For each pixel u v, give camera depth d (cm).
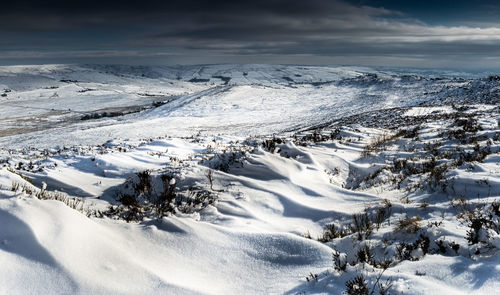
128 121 5869
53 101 11381
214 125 4350
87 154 1109
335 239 381
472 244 314
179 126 4212
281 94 7800
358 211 466
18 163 991
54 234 291
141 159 1046
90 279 261
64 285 252
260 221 467
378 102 5594
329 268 299
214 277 306
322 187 611
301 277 296
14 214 302
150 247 343
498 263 272
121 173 875
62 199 554
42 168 855
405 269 289
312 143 1157
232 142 1560
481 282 254
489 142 848
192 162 912
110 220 405
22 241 277
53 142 3362
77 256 279
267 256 337
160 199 532
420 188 540
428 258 303
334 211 476
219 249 351
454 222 377
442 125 1608
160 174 680
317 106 5934
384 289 253
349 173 792
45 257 267
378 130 1672
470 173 539
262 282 298
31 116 8081
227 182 620
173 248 347
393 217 432
